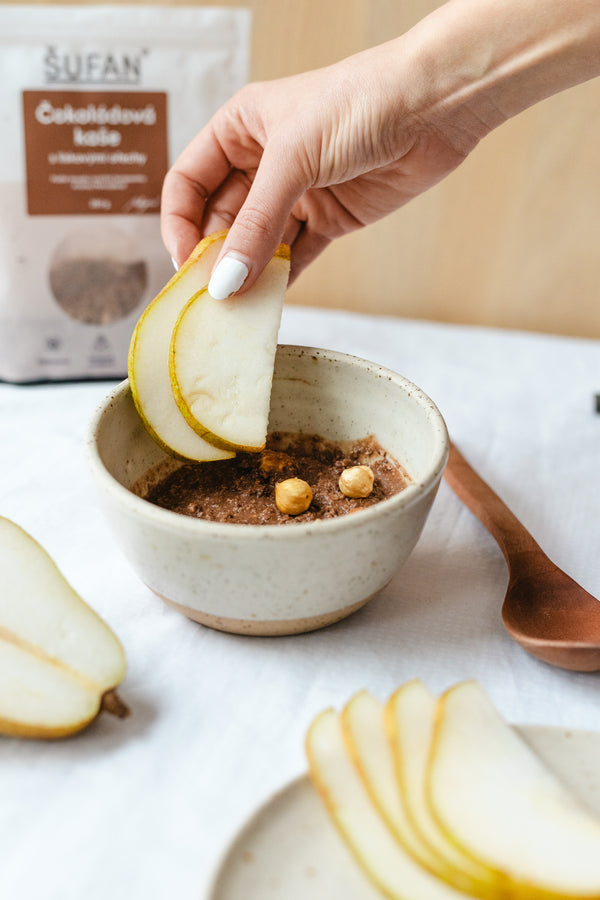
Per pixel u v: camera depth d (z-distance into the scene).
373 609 0.44
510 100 0.47
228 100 0.55
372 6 0.62
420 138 0.50
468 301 0.72
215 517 0.44
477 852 0.33
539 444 0.56
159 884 0.34
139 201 0.57
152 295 0.59
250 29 0.56
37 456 0.54
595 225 0.67
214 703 0.40
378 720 0.37
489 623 0.44
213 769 0.38
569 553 0.48
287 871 0.33
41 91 0.54
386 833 0.34
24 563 0.40
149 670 0.41
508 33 0.44
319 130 0.47
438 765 0.35
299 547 0.38
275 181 0.46
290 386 0.48
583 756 0.37
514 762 0.36
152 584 0.41
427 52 0.45
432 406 0.44
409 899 0.32
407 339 0.67
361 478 0.44
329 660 0.42
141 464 0.46
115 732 0.39
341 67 0.48
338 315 0.70
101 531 0.49
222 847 0.34
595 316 0.71
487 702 0.38
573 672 0.42
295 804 0.35
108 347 0.60
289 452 0.49
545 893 0.32
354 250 0.71
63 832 0.36
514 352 0.66
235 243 0.44
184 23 0.55
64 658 0.38
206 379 0.44
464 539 0.49
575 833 0.34
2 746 0.38
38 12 0.53
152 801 0.37
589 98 0.63
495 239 0.69
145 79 0.55
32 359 0.60
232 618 0.41
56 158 0.55
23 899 0.34
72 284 0.58
